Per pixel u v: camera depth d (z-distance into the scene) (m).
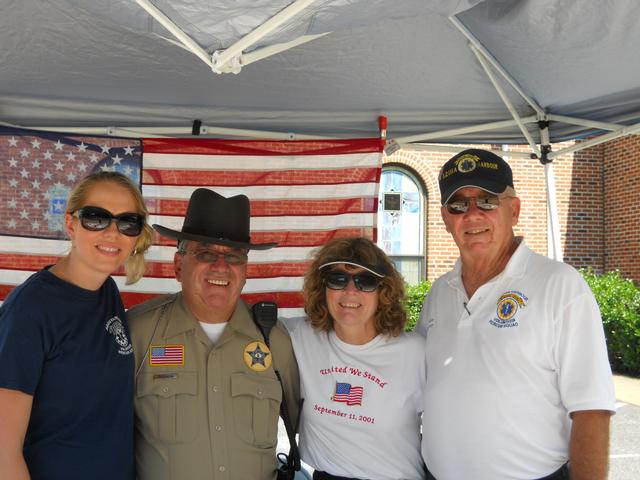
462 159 2.61
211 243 2.62
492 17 3.07
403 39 3.35
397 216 11.69
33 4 2.88
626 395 8.29
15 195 4.23
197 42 2.29
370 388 2.64
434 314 2.73
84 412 2.07
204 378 2.56
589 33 3.11
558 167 12.34
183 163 4.48
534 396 2.34
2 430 1.86
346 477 2.59
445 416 2.49
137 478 2.50
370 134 4.67
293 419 2.81
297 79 3.87
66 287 2.11
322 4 2.11
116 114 4.38
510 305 2.41
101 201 2.14
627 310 9.56
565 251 12.33
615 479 5.57
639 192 11.74
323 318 2.78
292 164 4.57
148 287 4.42
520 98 4.27
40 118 4.31
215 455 2.48
